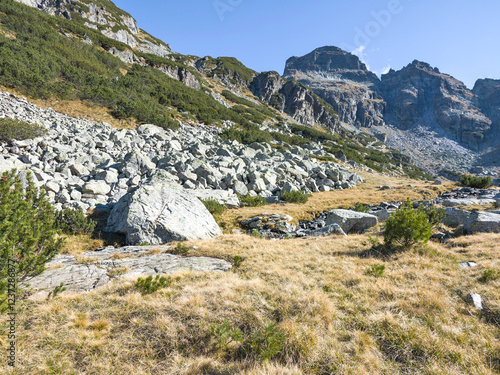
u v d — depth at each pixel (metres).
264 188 29.66
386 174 67.00
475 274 7.96
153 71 73.88
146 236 14.09
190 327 5.93
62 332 5.67
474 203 20.78
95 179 21.28
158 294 7.41
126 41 100.25
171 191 17.41
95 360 5.04
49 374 4.62
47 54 43.97
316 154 65.00
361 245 12.35
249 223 19.56
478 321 5.80
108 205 18.16
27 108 31.41
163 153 34.31
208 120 61.53
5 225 5.61
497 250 9.70
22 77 35.50
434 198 27.25
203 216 17.02
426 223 10.89
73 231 13.90
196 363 5.04
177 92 67.56
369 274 8.74
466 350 4.93
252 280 8.17
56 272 8.88
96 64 52.84
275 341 5.29
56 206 15.38
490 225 12.69
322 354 5.07
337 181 37.03
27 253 6.23
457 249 11.00
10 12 52.88
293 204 25.67
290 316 6.26
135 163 24.39
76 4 88.81
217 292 7.37
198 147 37.34
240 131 61.03
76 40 58.84
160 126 46.03
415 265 9.16
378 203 26.22
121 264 10.03
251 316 6.28
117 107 43.81
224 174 29.33
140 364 5.04
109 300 7.09
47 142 25.19
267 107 133.00
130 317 6.33
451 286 7.49
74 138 28.11
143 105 47.41
